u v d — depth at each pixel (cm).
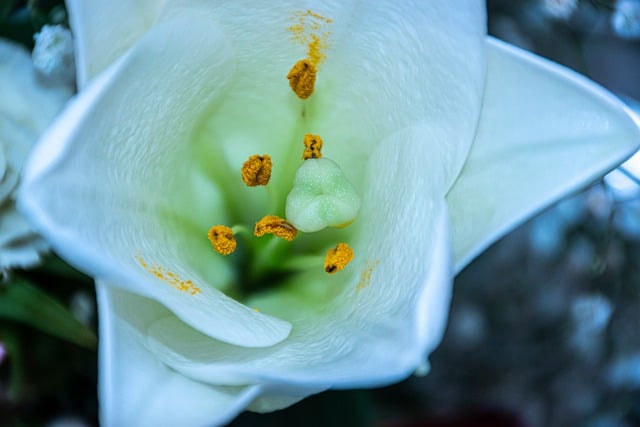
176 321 24
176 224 25
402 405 33
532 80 24
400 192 24
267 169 26
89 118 22
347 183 25
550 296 33
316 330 25
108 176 23
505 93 24
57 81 26
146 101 24
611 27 32
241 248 27
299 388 22
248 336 23
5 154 25
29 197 21
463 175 24
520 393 34
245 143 26
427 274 22
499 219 24
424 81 24
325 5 25
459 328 33
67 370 28
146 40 23
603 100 23
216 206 27
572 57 33
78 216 22
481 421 33
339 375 22
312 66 25
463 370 33
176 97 24
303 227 25
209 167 26
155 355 23
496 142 24
